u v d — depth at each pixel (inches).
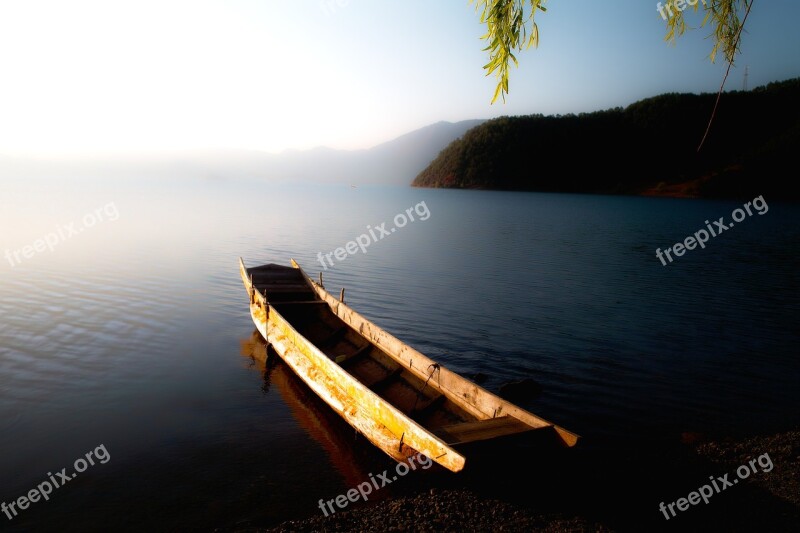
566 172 6776.6
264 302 556.4
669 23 193.9
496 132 7603.4
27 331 566.6
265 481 312.7
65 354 508.4
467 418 345.4
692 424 402.9
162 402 416.8
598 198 5098.4
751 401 448.8
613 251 1433.3
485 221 2396.7
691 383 485.7
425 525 271.7
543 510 289.3
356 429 354.0
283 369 501.4
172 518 274.2
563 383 478.0
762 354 575.2
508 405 315.3
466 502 295.1
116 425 375.6
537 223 2332.7
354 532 265.0
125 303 701.3
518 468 326.6
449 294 844.6
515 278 1002.1
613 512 288.5
